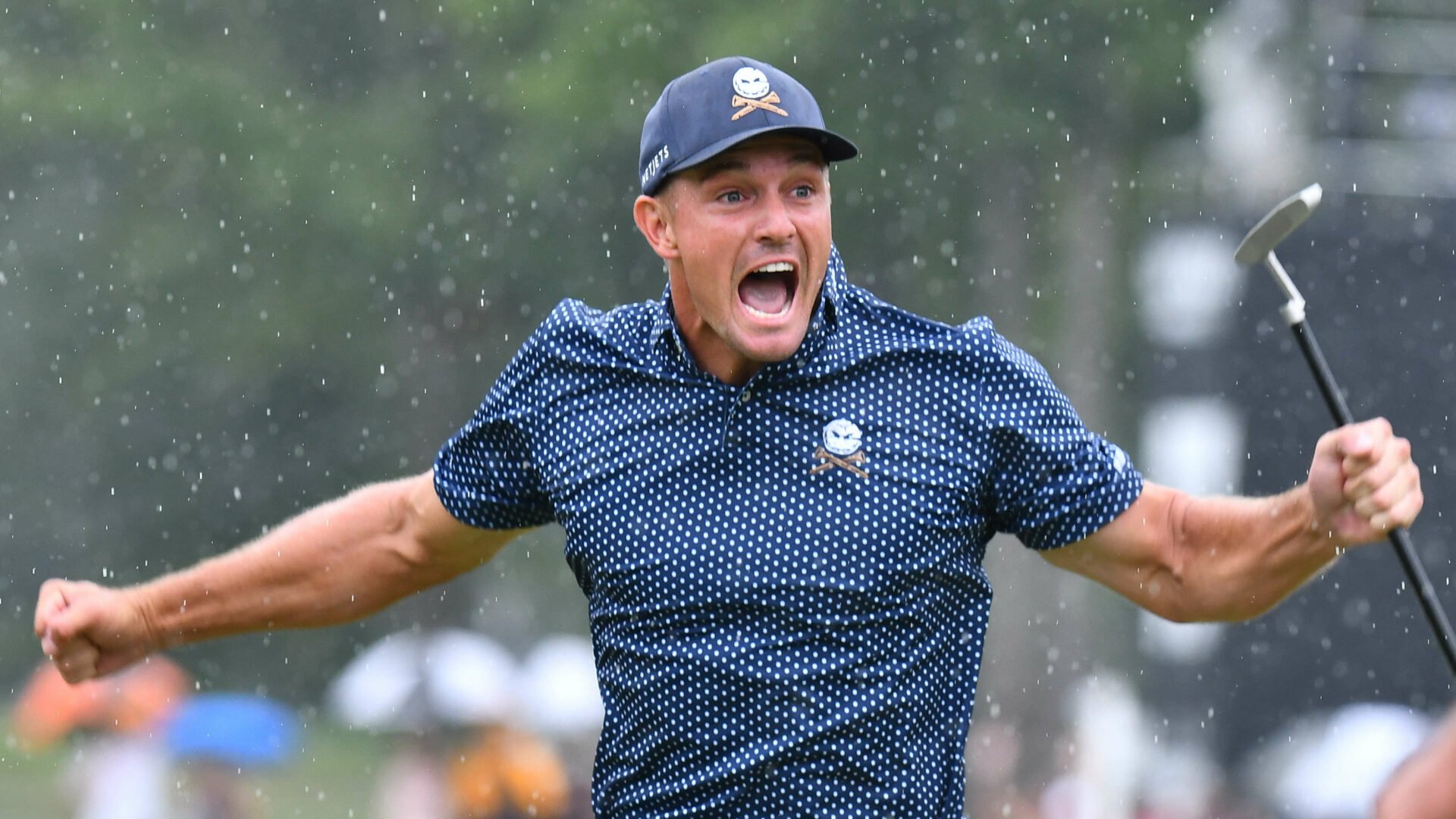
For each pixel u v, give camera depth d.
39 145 90.00
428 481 15.77
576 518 14.58
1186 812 52.38
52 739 45.56
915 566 14.01
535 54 84.94
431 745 41.69
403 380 87.44
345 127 87.56
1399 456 13.21
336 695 60.66
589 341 14.77
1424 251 55.69
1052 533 14.32
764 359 14.02
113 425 89.94
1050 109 83.50
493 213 84.88
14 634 90.56
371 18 88.38
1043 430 14.14
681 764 14.31
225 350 88.56
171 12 91.00
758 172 14.02
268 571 16.05
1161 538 14.38
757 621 14.05
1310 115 66.25
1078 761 52.50
